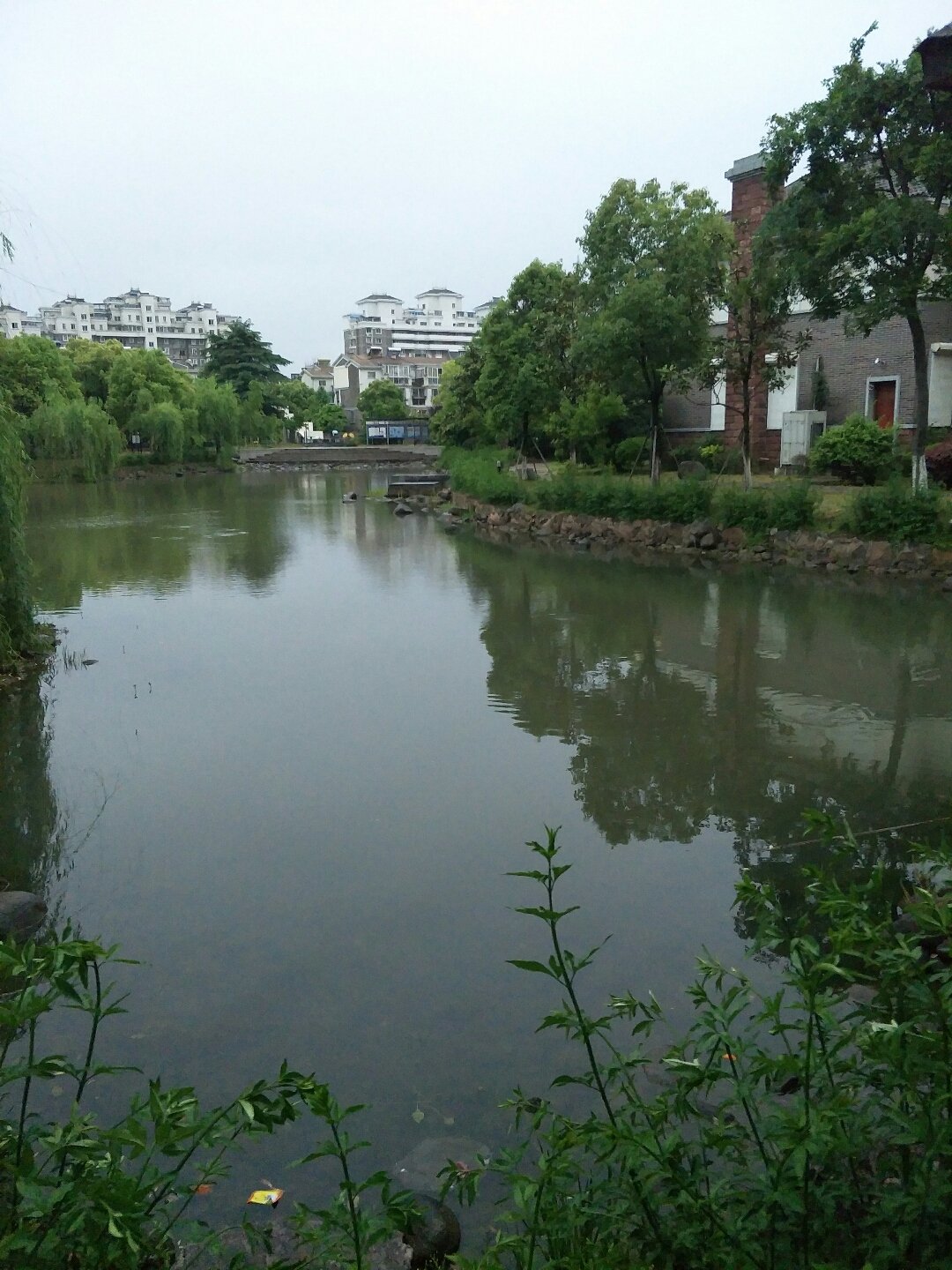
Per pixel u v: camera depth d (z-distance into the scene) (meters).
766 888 2.62
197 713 8.84
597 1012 4.15
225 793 6.86
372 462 64.75
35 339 49.38
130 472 49.84
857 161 15.58
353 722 8.55
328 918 5.04
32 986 2.09
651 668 10.44
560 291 28.67
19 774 7.26
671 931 4.83
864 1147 2.22
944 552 15.61
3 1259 1.84
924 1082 2.29
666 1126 3.04
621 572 17.50
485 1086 3.68
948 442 19.02
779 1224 2.20
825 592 14.89
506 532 24.27
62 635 12.30
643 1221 2.27
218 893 5.34
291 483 45.53
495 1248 2.13
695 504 20.25
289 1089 2.14
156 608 14.34
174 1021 4.12
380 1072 3.77
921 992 2.12
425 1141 3.32
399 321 133.50
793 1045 3.67
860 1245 2.11
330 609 14.25
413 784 7.00
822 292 16.12
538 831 6.14
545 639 12.04
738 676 9.99
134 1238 1.87
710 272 20.86
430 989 4.36
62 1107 3.49
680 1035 3.90
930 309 22.69
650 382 22.23
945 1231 2.04
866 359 23.89
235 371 78.56
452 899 5.23
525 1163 3.22
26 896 5.05
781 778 7.01
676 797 6.66
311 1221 2.84
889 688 9.41
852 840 2.62
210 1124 2.04
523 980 4.42
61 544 22.05
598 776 7.12
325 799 6.73
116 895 5.32
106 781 7.11
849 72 14.91
